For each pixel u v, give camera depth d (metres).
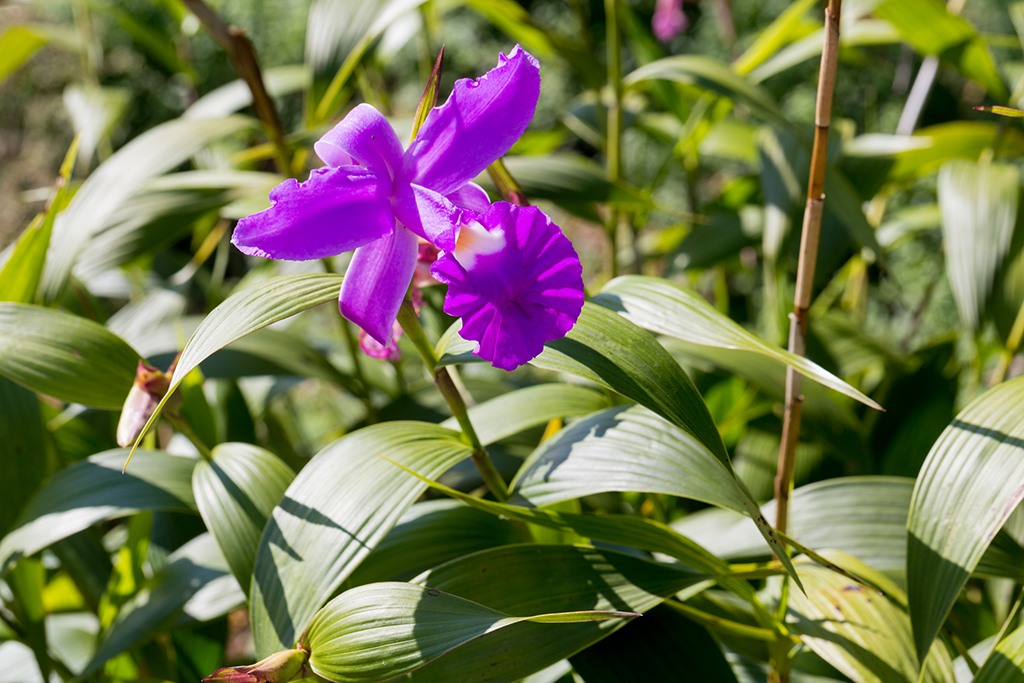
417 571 1.00
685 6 4.10
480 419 1.05
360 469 0.96
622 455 0.95
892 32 1.67
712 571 0.96
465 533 1.01
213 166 2.21
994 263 1.25
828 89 0.92
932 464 0.95
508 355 0.85
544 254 0.86
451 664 0.91
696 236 1.73
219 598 1.10
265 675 0.87
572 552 0.96
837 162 1.44
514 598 0.94
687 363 1.23
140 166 1.28
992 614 1.19
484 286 0.85
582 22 1.68
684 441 0.95
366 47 1.38
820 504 1.05
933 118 3.10
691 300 0.95
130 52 4.03
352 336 1.48
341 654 0.87
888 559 1.02
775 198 1.44
